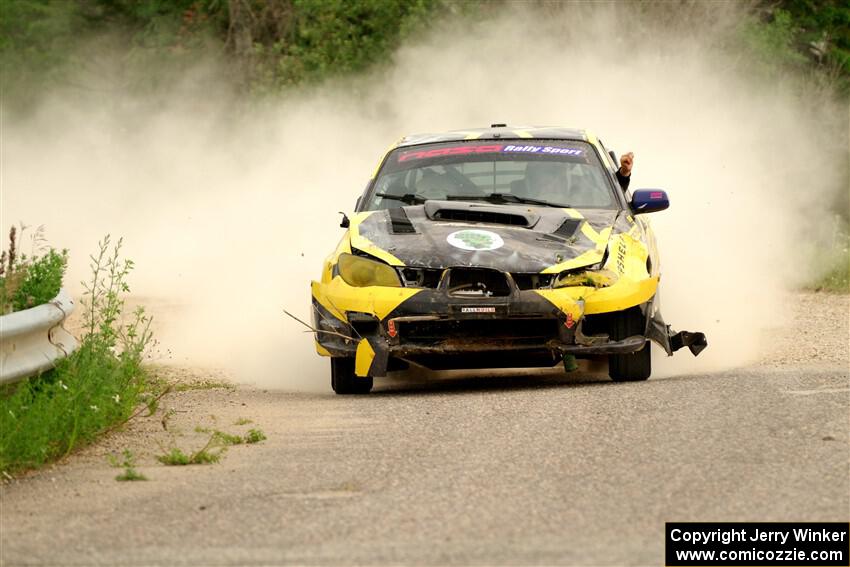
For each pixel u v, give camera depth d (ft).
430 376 115.85
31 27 344.49
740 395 89.81
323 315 101.09
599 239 102.12
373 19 320.29
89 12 355.56
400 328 98.22
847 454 70.95
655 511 60.70
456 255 98.12
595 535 57.16
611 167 119.14
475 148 119.24
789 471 67.51
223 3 347.15
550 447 74.84
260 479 71.41
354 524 60.70
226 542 58.90
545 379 108.17
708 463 69.62
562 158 117.19
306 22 328.70
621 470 68.74
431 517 61.21
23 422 78.23
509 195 113.39
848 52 328.90
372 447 77.92
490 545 56.18
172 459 77.46
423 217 106.63
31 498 70.59
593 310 97.25
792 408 84.33
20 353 82.74
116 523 63.52
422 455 74.69
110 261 102.83
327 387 112.37
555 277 97.25
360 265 100.27
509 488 65.92
